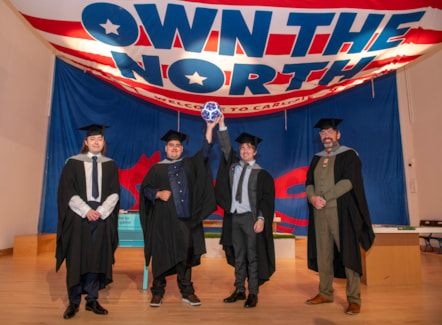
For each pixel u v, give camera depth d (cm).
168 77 552
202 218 286
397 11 450
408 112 749
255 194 291
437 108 677
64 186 254
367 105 762
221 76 548
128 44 488
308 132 758
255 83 564
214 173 714
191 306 276
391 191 731
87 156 271
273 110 650
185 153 734
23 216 617
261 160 749
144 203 295
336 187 269
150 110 746
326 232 280
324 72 541
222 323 233
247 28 466
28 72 637
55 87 706
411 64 748
